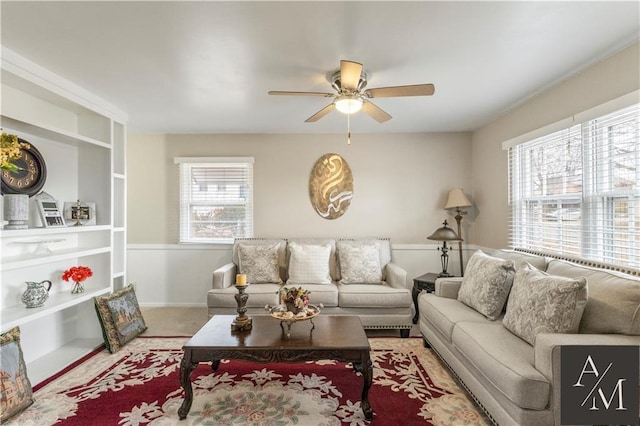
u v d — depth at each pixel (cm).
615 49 216
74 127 307
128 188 431
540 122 297
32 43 205
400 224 429
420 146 428
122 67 239
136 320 326
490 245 387
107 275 315
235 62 231
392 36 198
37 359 271
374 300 325
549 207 294
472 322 227
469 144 427
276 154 430
